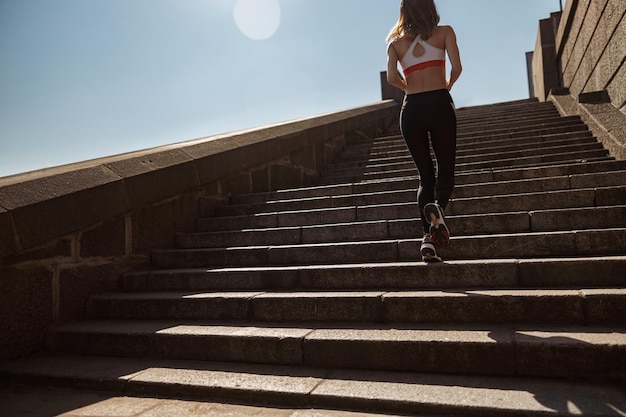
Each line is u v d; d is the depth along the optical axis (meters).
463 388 2.27
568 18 9.84
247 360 2.92
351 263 3.88
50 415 2.45
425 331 2.72
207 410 2.39
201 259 4.37
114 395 2.71
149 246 4.59
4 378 3.06
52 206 3.62
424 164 3.40
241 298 3.39
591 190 4.05
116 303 3.76
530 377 2.35
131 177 4.37
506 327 2.69
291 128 7.62
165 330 3.21
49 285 3.61
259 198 5.86
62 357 3.32
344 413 2.24
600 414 1.90
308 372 2.67
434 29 3.31
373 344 2.63
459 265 3.21
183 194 5.11
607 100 7.27
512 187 4.75
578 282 2.97
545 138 7.16
